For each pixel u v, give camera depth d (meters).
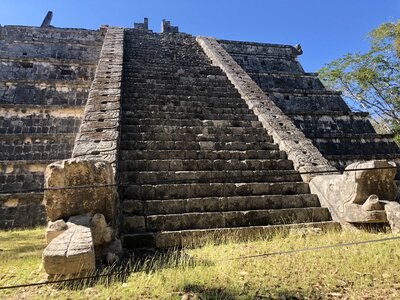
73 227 4.35
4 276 4.16
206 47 17.94
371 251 4.67
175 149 8.35
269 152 8.58
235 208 6.62
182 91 11.58
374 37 18.12
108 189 4.95
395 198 6.16
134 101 10.37
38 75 14.88
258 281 3.77
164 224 5.92
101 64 12.13
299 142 8.93
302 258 4.54
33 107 12.05
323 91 17.20
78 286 3.65
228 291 3.48
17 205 9.81
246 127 9.94
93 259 3.84
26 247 6.22
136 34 19.72
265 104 11.18
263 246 5.20
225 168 7.85
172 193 6.75
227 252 4.91
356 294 3.39
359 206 6.03
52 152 11.23
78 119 12.28
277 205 6.86
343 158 12.93
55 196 4.77
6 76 14.51
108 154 6.71
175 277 3.86
